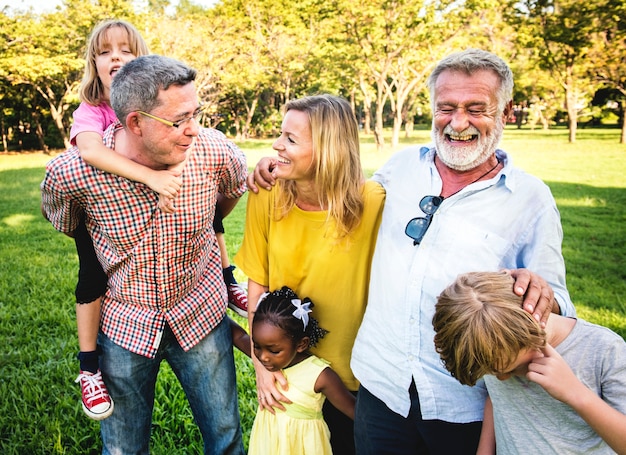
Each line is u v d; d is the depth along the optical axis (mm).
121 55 2426
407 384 1870
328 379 2168
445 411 1840
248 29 28328
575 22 20938
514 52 26750
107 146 2006
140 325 2121
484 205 1811
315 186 2074
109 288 2146
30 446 2850
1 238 7574
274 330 2064
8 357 3828
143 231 1988
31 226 8461
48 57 23078
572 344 1556
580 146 22688
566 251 6703
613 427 1382
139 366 2174
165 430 3023
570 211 9055
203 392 2344
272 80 30531
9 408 3230
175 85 1757
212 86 28250
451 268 1810
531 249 1779
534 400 1594
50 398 3326
